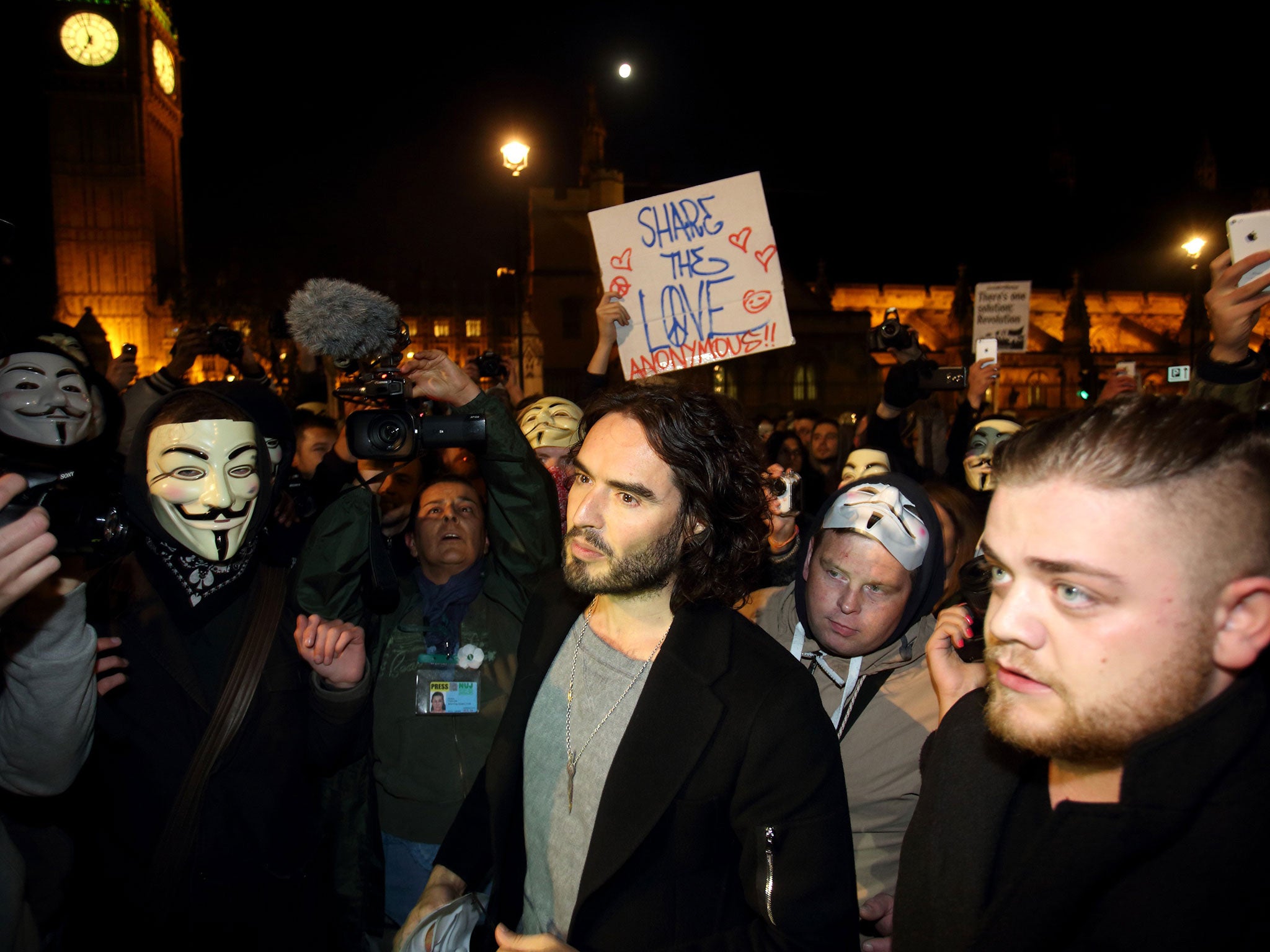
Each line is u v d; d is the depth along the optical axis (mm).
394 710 2504
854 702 2102
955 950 1126
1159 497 912
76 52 53156
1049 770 1150
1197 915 889
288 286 46875
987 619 1078
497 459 2365
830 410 42062
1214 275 2096
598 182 40219
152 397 3861
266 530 2680
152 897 1936
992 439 4199
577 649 1743
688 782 1485
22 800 1909
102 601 2043
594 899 1464
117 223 53656
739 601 1755
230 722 2010
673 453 1532
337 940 2229
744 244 3520
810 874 1387
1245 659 906
